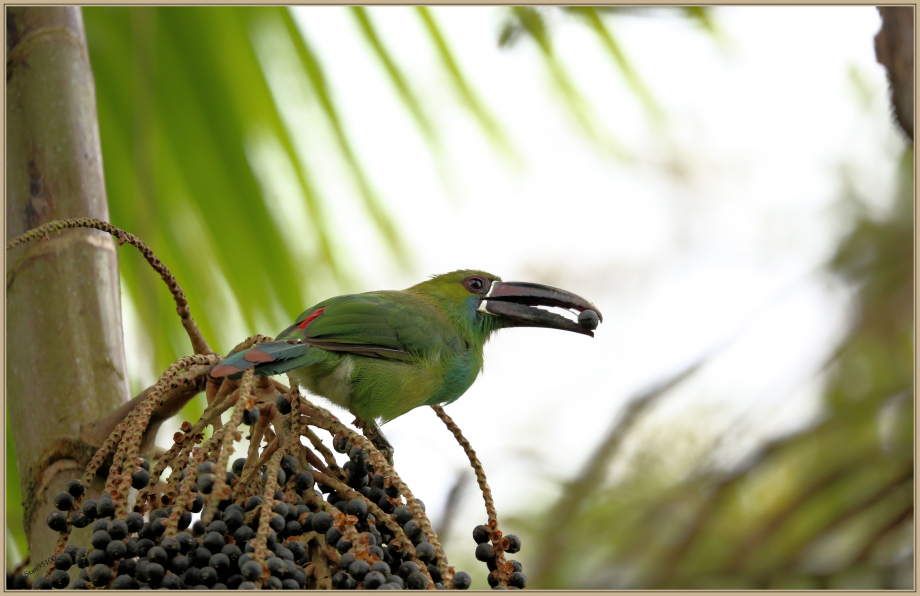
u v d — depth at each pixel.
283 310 9.15
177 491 5.34
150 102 8.97
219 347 8.91
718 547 13.62
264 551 4.58
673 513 13.86
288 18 9.28
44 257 6.97
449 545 14.05
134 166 8.82
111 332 7.06
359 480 5.85
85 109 7.50
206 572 4.69
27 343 6.81
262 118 9.23
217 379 6.39
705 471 14.27
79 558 5.09
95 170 7.42
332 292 9.50
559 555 13.72
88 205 7.24
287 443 5.49
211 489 4.52
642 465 14.62
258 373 5.95
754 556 13.40
